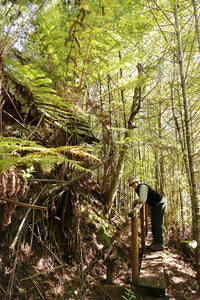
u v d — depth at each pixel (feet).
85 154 5.83
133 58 10.85
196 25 11.98
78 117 9.48
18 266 6.98
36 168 8.18
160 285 8.02
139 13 12.26
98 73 9.48
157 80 13.70
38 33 7.44
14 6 7.27
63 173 8.50
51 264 8.05
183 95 12.12
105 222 13.19
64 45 7.94
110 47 9.14
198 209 11.29
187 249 15.10
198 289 10.69
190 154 11.80
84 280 8.49
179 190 16.25
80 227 10.44
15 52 6.93
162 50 14.87
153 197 11.80
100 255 10.31
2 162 5.04
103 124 10.55
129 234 14.57
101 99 12.23
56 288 7.38
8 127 8.23
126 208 18.49
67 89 8.58
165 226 17.52
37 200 8.07
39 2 6.96
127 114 17.08
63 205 9.58
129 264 11.34
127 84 11.59
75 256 8.96
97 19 7.97
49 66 7.93
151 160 20.03
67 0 9.63
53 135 9.59
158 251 11.51
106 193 15.05
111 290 8.30
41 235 8.51
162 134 17.67
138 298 7.87
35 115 8.56
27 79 6.93
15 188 5.87
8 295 6.08
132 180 12.09
